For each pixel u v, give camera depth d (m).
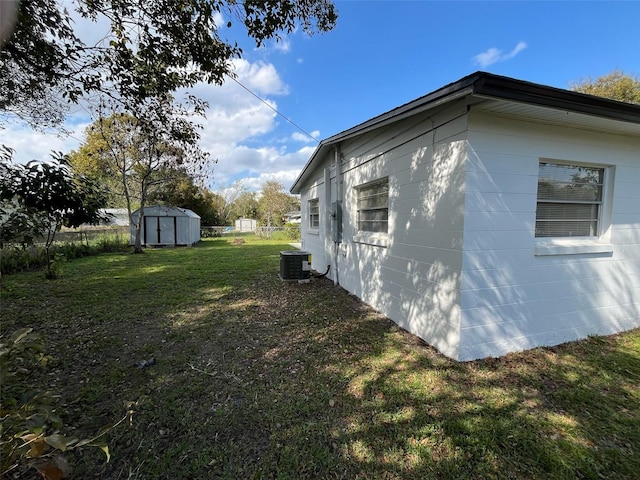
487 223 3.04
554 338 3.46
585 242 3.64
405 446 1.97
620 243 3.77
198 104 5.17
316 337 3.86
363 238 5.41
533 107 2.75
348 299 5.68
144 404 2.46
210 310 5.01
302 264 7.18
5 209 3.23
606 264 3.71
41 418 1.10
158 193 16.61
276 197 30.38
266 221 30.92
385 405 2.42
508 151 3.07
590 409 2.32
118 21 3.50
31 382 2.79
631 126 3.32
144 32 3.64
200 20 3.52
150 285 6.82
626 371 2.88
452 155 3.09
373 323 4.37
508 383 2.69
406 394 2.56
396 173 4.25
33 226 3.35
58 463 1.15
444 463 1.83
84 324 4.35
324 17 3.81
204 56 3.87
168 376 2.92
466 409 2.34
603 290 3.71
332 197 7.32
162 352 3.46
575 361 3.07
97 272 8.45
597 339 3.59
